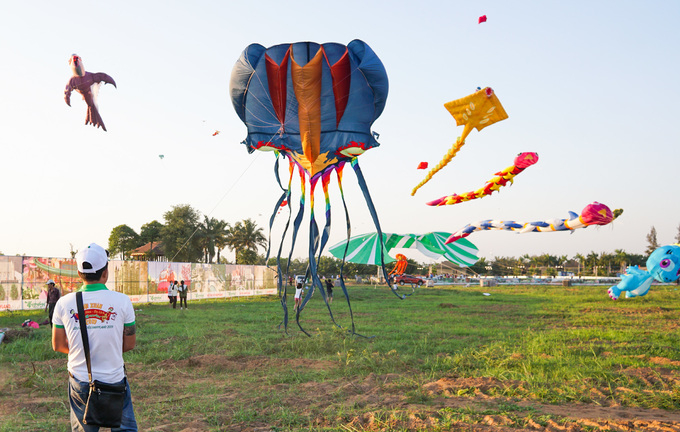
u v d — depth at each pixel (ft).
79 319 11.53
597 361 29.27
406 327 50.70
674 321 59.57
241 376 27.78
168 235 198.08
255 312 71.41
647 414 18.84
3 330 42.57
